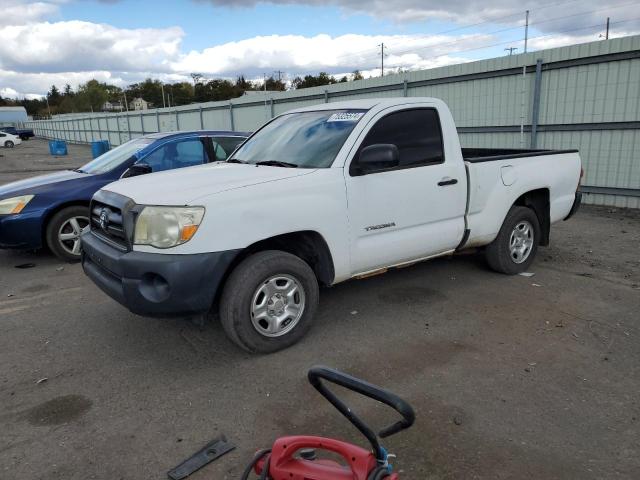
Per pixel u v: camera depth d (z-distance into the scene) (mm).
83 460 2740
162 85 120125
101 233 4105
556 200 5758
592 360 3676
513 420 2980
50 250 6898
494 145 11555
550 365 3615
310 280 3947
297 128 4801
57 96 157625
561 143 10258
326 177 3951
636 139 9172
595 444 2760
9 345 4191
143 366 3770
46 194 6395
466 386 3357
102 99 132250
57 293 5465
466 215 4914
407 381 3439
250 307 3688
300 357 3830
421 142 4562
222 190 3590
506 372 3529
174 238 3410
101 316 4766
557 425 2928
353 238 4125
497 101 11234
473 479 2514
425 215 4566
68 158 30938
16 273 6262
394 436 2848
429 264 6062
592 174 9906
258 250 3969
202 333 4301
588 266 5934
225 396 3328
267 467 1970
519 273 5656
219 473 2611
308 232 3955
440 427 2924
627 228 7926
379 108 4395
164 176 4270
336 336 4168
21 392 3453
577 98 9828
